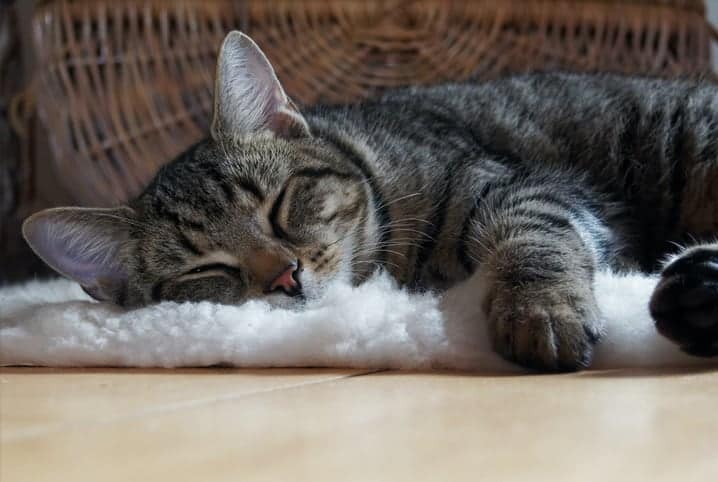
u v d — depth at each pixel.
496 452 0.45
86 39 0.96
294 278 0.67
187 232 0.68
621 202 0.75
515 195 0.69
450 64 0.97
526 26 0.98
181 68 0.96
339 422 0.49
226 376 0.59
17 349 0.62
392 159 0.72
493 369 0.60
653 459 0.44
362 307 0.61
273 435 0.48
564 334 0.59
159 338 0.61
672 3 0.98
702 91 0.77
